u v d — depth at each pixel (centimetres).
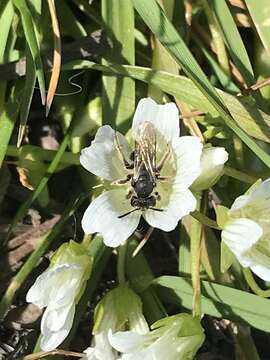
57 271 6
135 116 6
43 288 6
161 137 6
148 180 6
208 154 6
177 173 6
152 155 6
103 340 6
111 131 6
